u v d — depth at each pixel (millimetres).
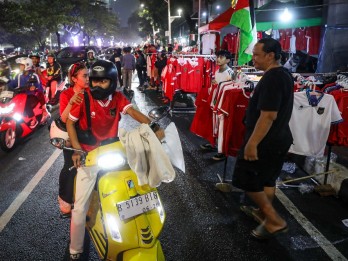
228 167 5707
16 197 4656
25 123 7320
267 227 3469
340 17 10422
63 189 3314
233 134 4562
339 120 4355
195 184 5043
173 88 9516
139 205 2449
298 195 4664
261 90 3113
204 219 4043
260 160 3258
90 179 2729
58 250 3473
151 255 2443
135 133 2449
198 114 5680
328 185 4691
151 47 16984
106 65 2725
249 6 5531
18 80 8062
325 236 3678
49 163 6027
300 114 4371
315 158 5230
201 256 3342
